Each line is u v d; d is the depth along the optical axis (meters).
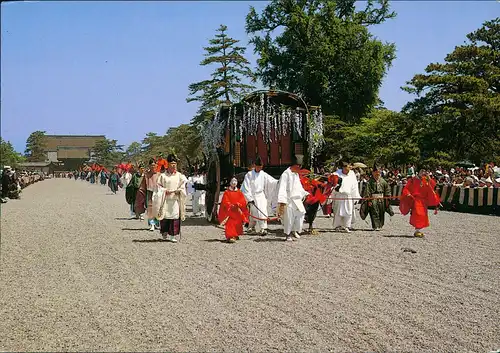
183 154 58.72
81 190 51.56
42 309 7.30
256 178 14.20
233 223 12.97
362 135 35.69
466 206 20.89
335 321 6.56
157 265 10.21
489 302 7.35
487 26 31.14
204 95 55.28
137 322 6.64
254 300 7.54
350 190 14.58
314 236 13.89
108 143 155.00
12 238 14.56
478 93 29.89
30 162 176.88
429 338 5.96
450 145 31.47
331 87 45.91
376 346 5.74
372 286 8.26
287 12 47.84
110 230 16.09
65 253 11.85
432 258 10.52
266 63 48.03
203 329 6.33
